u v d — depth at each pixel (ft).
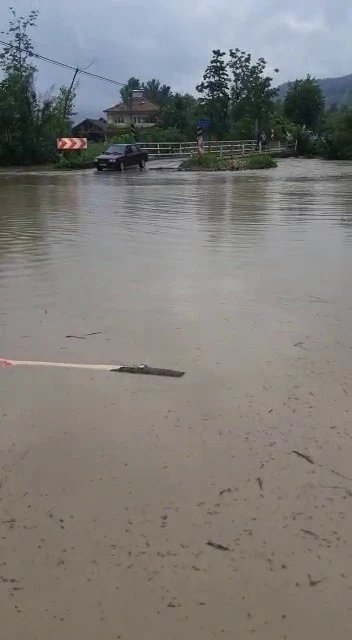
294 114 251.80
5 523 8.63
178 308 18.57
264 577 7.63
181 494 9.27
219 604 7.22
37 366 14.03
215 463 10.08
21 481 9.62
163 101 340.80
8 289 21.08
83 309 18.53
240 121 208.54
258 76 217.15
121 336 16.02
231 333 16.20
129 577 7.63
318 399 12.32
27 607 7.19
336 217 41.11
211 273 23.34
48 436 10.96
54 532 8.45
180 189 66.74
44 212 44.75
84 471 9.88
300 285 21.31
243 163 114.73
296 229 35.29
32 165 127.65
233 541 8.25
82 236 32.91
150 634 6.81
